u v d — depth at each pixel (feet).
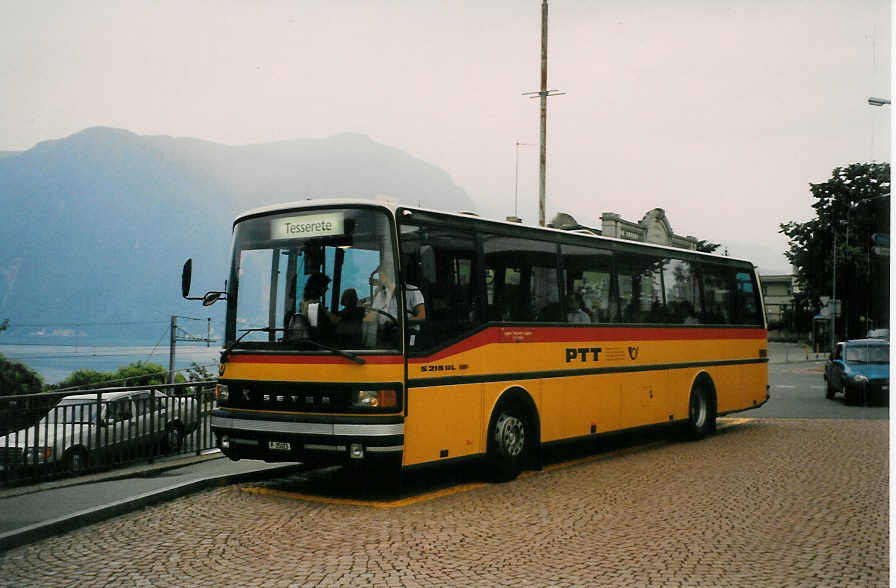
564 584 19.45
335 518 26.91
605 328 41.01
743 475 35.37
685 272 48.34
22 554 22.66
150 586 19.56
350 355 28.60
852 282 172.86
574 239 39.50
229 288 32.24
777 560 21.59
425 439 30.01
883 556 22.02
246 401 30.83
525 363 35.50
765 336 56.75
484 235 33.88
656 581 19.69
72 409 35.01
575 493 31.32
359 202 30.09
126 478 34.19
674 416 46.34
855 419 62.28
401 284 29.37
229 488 32.76
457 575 20.24
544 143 102.99
